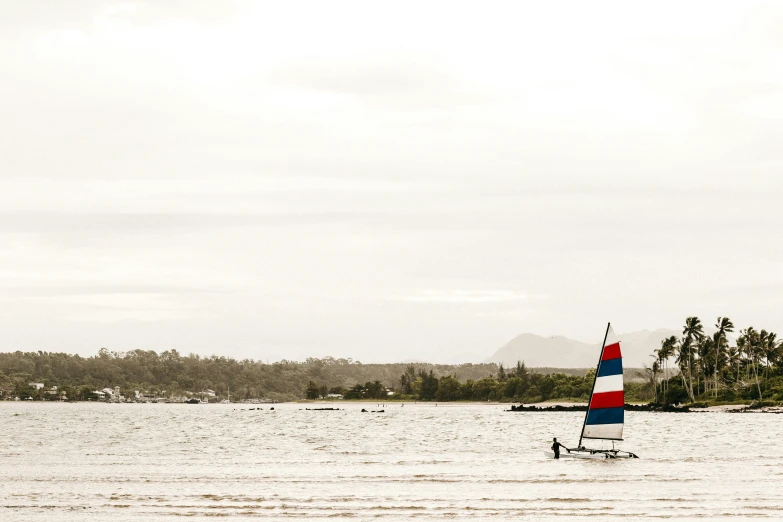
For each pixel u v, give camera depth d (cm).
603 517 6562
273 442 16650
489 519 6500
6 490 8162
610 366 10962
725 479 8950
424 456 12375
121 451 13612
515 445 15362
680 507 6981
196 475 9475
